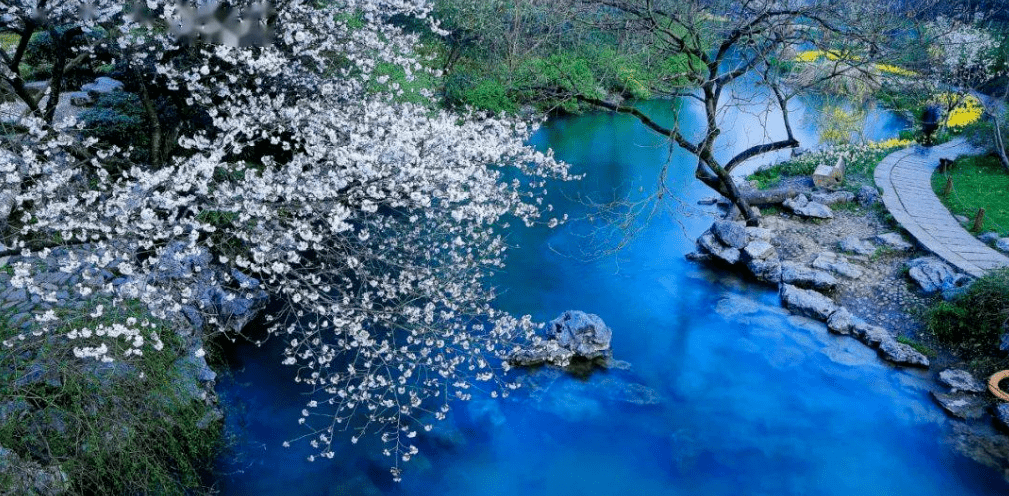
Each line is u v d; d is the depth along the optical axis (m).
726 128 25.44
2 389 6.93
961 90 19.61
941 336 11.75
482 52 24.25
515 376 10.68
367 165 7.50
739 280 14.28
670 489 8.84
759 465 9.29
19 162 8.16
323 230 9.51
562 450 9.43
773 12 10.92
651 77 13.97
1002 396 10.12
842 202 17.02
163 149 11.67
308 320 11.27
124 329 6.86
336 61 12.64
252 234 8.58
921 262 13.53
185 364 8.78
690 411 10.32
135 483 7.29
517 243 15.38
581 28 14.66
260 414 9.51
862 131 22.25
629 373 11.12
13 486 6.27
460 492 8.59
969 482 8.93
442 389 10.19
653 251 15.59
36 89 13.56
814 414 10.28
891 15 12.49
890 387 10.75
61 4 8.95
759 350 11.84
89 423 6.96
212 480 8.39
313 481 8.55
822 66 19.98
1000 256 13.45
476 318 11.71
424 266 10.45
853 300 13.07
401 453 9.14
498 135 10.11
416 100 14.80
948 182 16.80
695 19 12.52
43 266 9.34
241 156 13.52
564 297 13.30
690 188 19.58
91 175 10.60
